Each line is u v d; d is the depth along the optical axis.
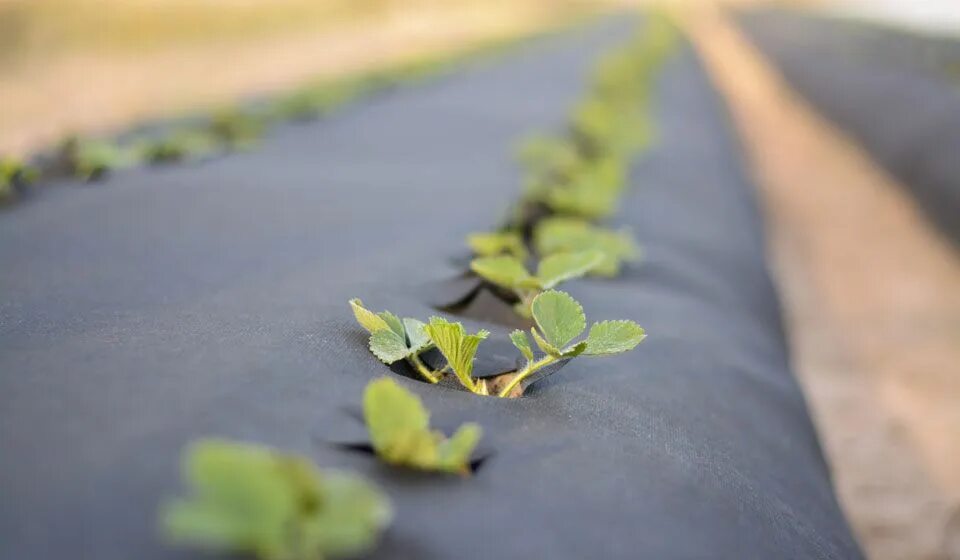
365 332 0.58
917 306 1.72
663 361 0.66
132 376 0.46
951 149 2.45
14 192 1.03
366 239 0.86
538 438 0.47
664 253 0.99
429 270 0.75
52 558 0.34
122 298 0.64
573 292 0.75
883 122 3.23
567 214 1.00
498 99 2.35
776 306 1.19
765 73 6.23
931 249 2.11
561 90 2.63
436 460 0.41
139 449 0.39
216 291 0.67
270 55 4.96
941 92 3.24
